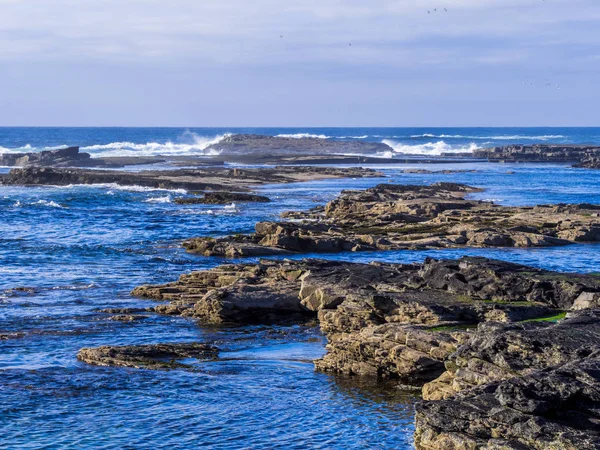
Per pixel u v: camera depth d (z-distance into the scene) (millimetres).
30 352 30438
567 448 15320
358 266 40125
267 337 33094
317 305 35781
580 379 16750
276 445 21031
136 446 21031
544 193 108500
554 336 19359
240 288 36875
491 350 19641
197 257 55844
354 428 22172
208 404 24328
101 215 80312
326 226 66125
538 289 29938
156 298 40969
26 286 44312
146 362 28781
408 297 29734
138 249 59125
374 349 26391
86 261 53594
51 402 24359
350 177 137125
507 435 16453
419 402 18266
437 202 81188
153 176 124500
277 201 96938
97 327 34625
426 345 25391
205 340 32625
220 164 169250
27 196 96500
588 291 29109
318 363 28000
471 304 28938
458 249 59812
